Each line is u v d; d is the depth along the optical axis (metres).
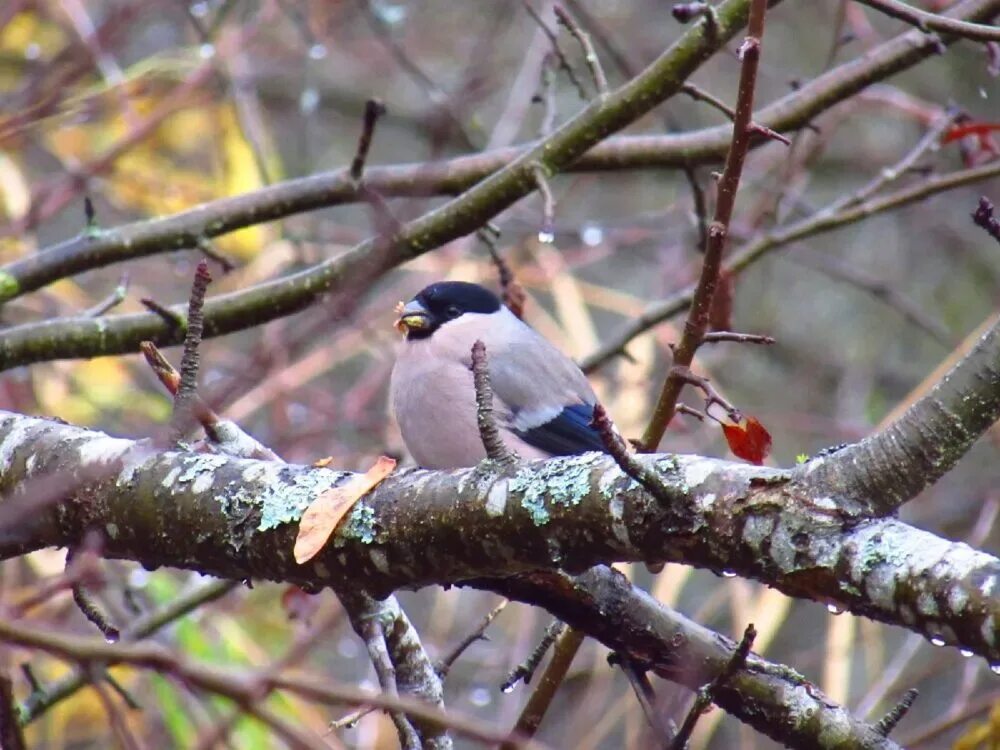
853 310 16.53
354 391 12.09
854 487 4.48
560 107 15.85
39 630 4.15
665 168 9.46
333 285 8.56
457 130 11.70
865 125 16.75
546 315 12.70
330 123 16.12
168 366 6.22
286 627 11.08
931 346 16.27
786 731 6.08
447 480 5.23
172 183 12.83
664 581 10.74
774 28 16.70
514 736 4.05
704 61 8.19
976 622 4.13
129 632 9.05
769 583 4.57
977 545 12.01
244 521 5.48
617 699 12.48
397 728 5.88
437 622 12.05
